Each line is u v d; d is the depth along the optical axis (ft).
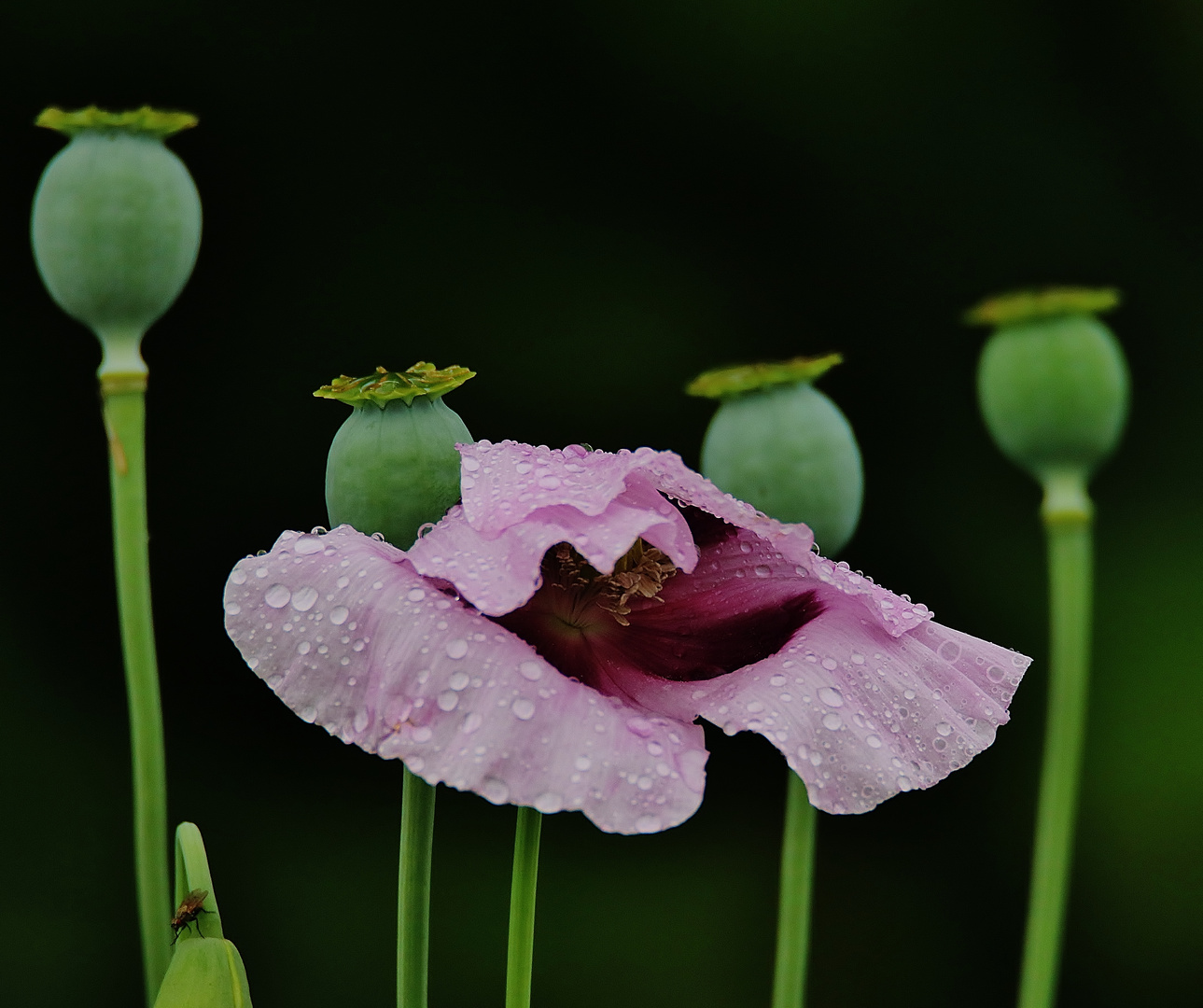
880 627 2.43
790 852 2.67
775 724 2.37
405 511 2.46
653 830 2.33
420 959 2.47
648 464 2.38
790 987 2.67
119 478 2.56
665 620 2.45
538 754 2.34
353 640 2.36
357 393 2.47
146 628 2.56
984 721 2.41
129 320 2.56
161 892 2.55
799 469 2.68
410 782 2.46
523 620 2.43
